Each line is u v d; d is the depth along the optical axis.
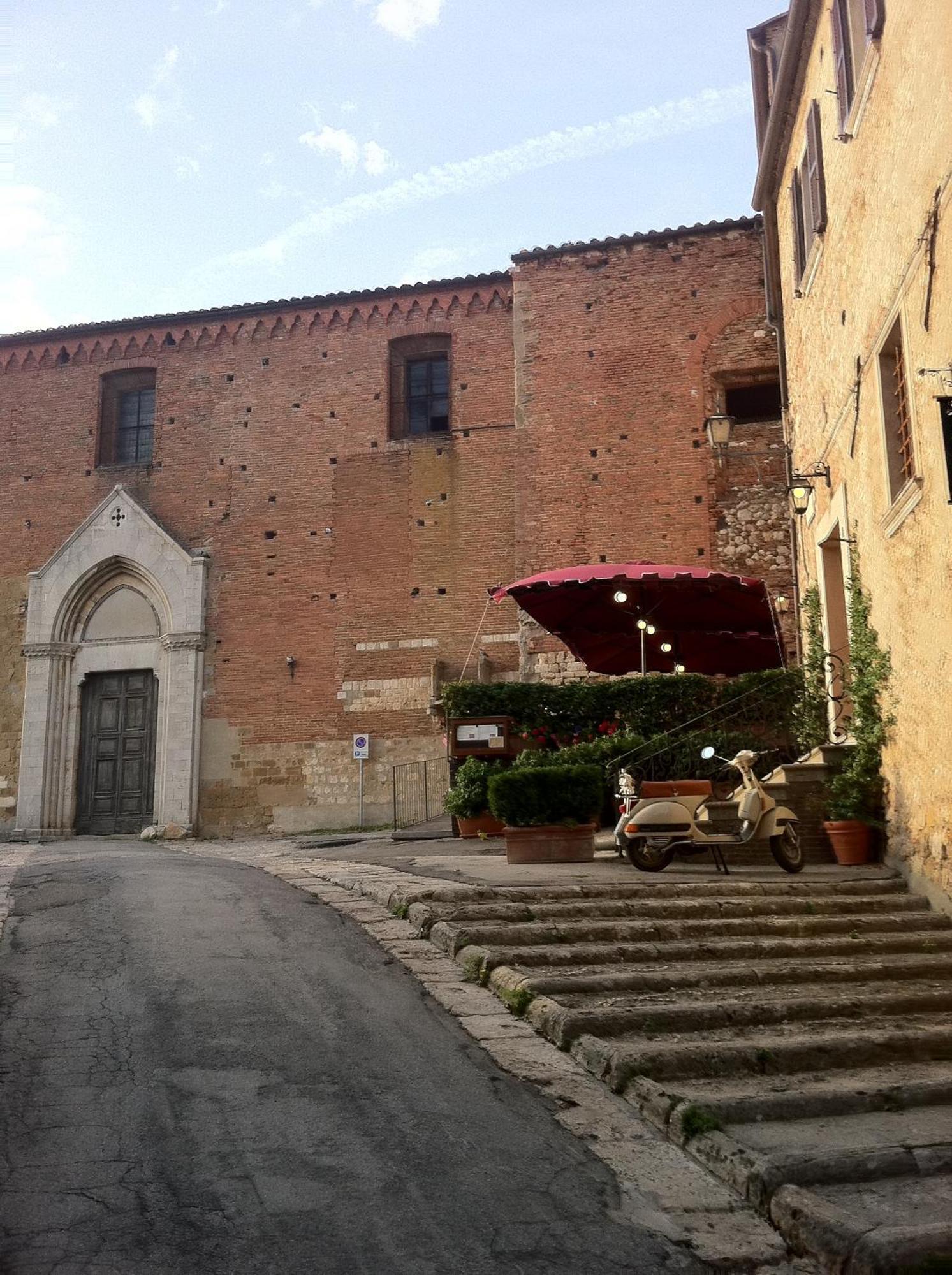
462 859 13.13
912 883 10.62
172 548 25.70
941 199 9.11
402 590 24.50
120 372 27.31
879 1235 4.24
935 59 9.14
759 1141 5.39
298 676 24.66
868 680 11.82
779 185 17.22
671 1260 4.28
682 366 23.45
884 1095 5.98
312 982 7.47
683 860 12.70
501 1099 5.76
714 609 18.03
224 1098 5.53
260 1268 4.03
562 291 24.34
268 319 26.52
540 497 23.48
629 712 16.92
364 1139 5.15
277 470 25.75
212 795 24.56
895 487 11.06
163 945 8.23
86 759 25.89
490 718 16.83
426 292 25.73
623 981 7.66
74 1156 4.88
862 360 11.95
